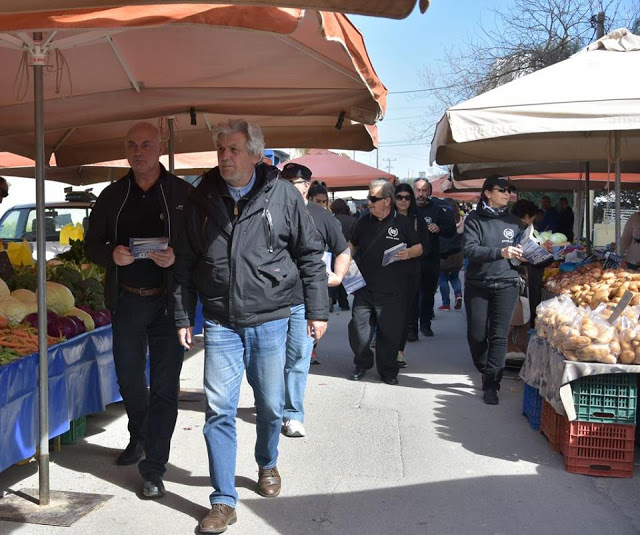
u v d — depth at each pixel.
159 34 4.82
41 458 4.66
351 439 6.14
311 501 4.83
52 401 5.03
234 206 4.37
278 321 4.49
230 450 4.45
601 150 9.27
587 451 5.32
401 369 8.97
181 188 5.08
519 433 6.32
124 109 5.75
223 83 5.61
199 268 4.43
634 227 10.34
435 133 7.57
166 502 4.80
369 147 7.38
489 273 7.19
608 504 4.80
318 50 4.81
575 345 5.19
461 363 9.36
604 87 6.06
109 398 6.13
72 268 6.78
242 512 4.64
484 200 7.34
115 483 5.12
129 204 5.03
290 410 6.25
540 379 5.93
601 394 5.25
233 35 4.77
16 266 7.22
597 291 6.21
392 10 2.76
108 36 4.71
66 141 7.80
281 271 4.41
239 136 4.25
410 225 8.01
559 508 4.73
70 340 5.41
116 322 5.07
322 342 10.88
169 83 5.67
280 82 5.55
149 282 4.97
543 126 6.00
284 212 4.41
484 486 5.09
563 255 11.77
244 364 4.60
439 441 6.09
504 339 7.24
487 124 6.10
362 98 5.50
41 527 4.41
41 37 4.36
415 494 4.95
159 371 4.93
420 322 11.56
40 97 4.46
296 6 2.78
